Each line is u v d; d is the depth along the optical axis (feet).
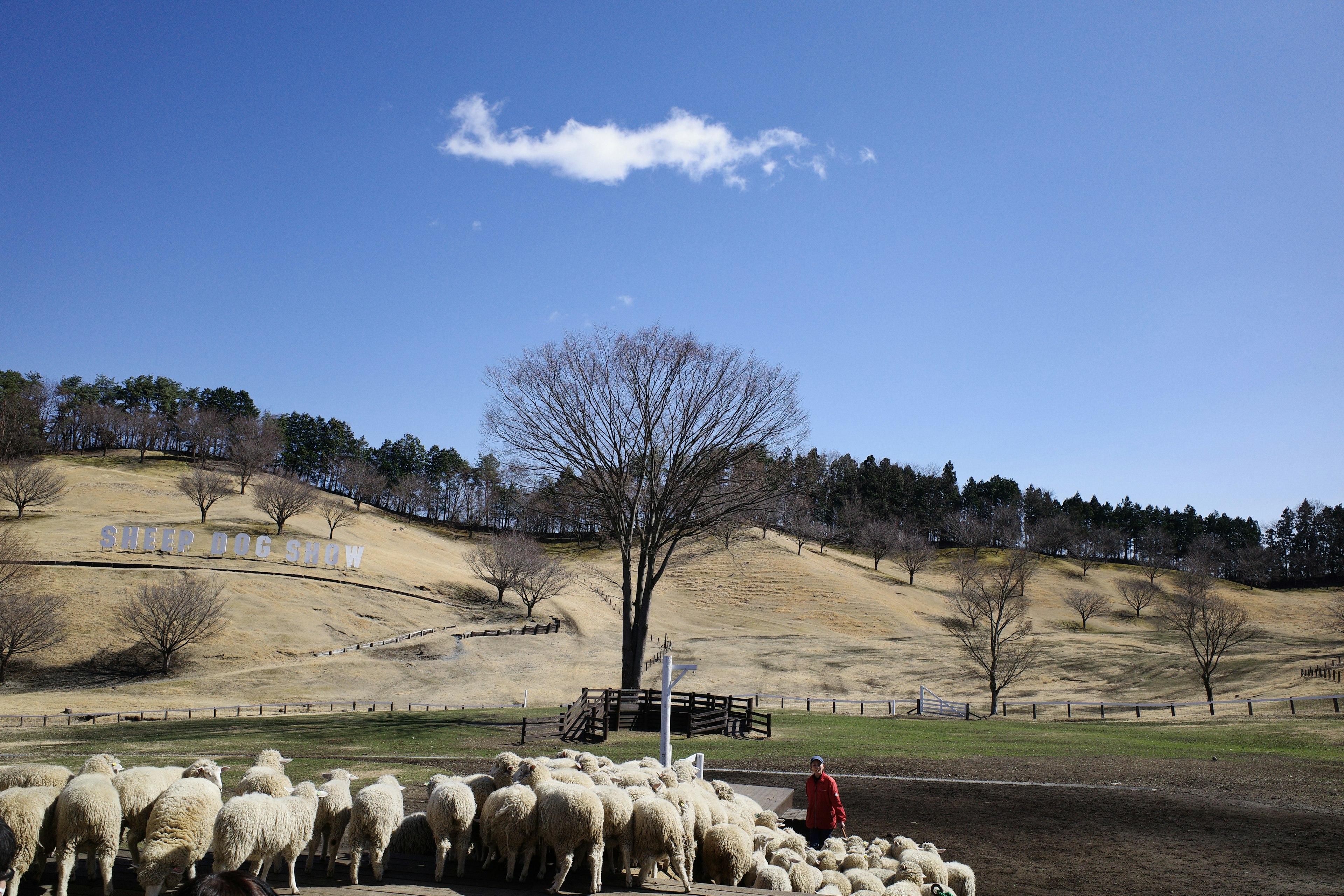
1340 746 88.33
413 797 47.62
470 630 225.97
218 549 232.53
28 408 382.01
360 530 337.93
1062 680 191.31
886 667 205.57
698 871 30.68
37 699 148.05
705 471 105.81
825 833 39.11
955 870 34.60
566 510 111.45
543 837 25.94
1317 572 489.26
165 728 102.89
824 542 261.03
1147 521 533.96
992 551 447.42
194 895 11.05
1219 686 164.76
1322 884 37.93
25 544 204.74
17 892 21.67
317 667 180.86
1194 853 43.45
